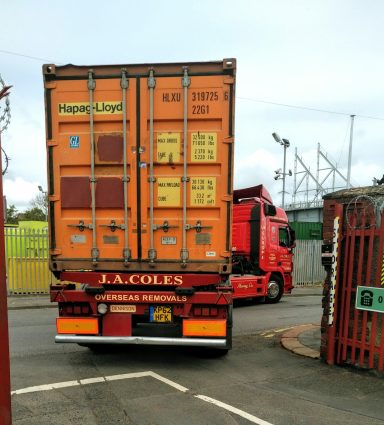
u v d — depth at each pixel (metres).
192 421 3.62
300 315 9.80
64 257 5.11
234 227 11.69
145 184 4.98
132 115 4.96
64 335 5.06
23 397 4.17
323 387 4.46
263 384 4.59
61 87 5.03
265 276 11.47
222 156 4.92
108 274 5.11
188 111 4.92
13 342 6.63
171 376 4.89
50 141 5.07
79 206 5.07
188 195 4.98
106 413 3.79
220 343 4.88
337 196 5.34
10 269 12.20
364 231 4.84
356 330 4.97
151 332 5.18
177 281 5.06
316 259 18.59
